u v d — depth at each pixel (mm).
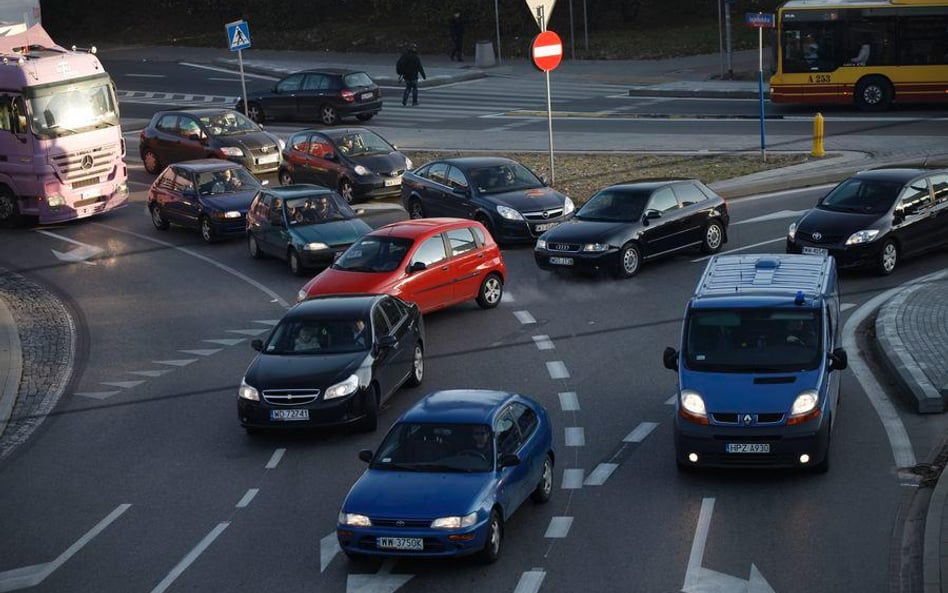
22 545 16266
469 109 56188
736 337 17547
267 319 27688
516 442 15773
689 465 16984
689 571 14047
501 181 33562
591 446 18594
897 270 28031
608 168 40938
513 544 15188
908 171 28859
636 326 24906
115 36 89688
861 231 27125
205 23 88750
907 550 14305
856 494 16062
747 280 18953
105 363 25125
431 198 34531
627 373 21984
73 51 40156
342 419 19438
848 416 19125
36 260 35281
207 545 15773
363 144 40312
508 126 50969
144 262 34344
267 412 19406
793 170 38250
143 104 62750
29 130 37875
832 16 48156
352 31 79875
